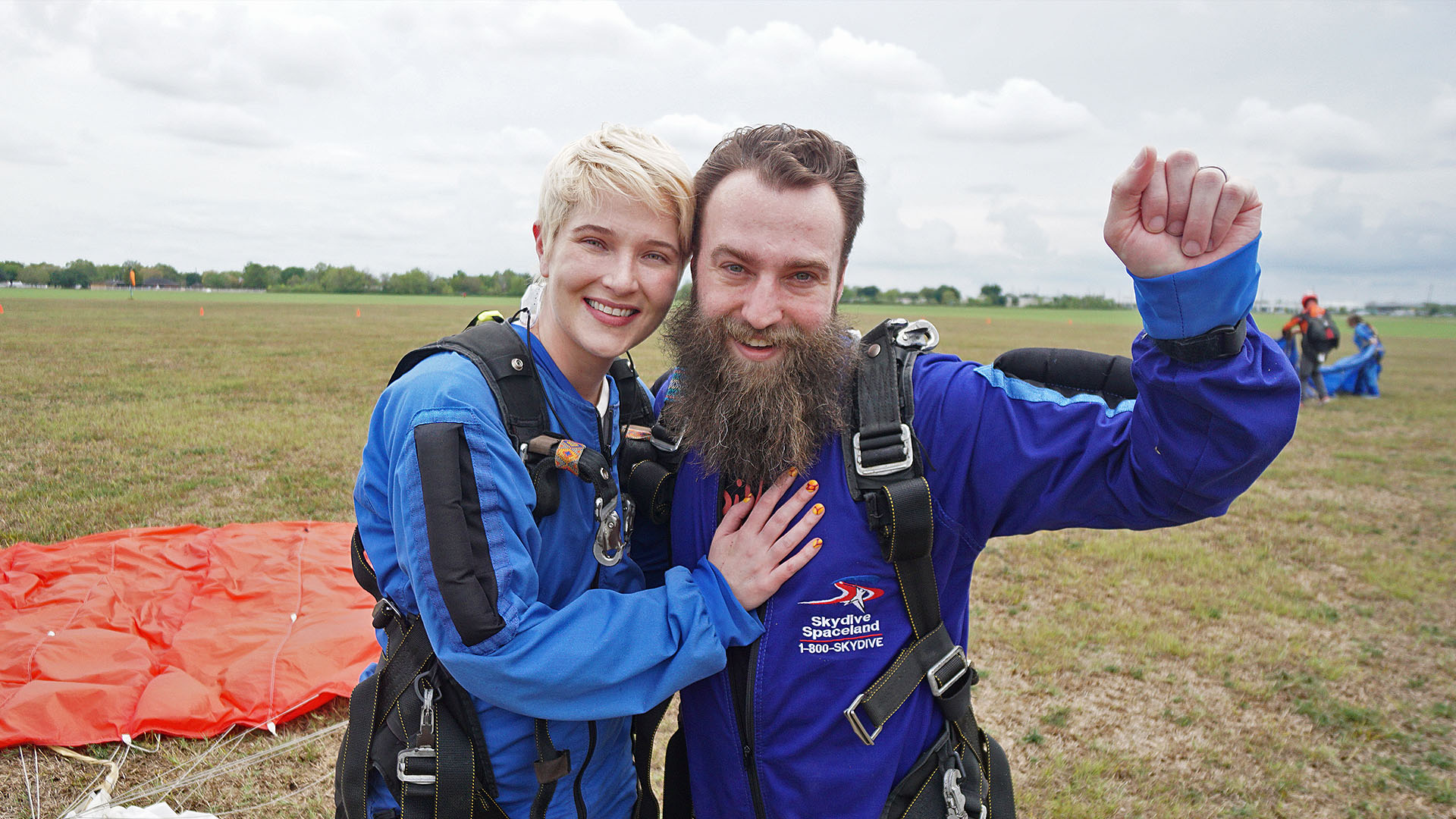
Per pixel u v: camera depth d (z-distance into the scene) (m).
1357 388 17.30
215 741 3.44
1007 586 5.68
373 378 14.25
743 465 1.49
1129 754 3.78
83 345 18.36
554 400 1.59
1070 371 1.51
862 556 1.44
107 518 6.01
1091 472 1.41
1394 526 7.58
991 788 1.66
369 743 1.55
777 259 1.37
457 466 1.35
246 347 19.48
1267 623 5.22
